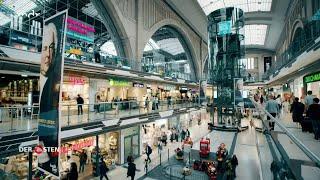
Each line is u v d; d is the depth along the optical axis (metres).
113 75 16.75
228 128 24.50
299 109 9.23
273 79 31.62
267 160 4.92
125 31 20.94
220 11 25.06
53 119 6.34
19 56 10.05
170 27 32.16
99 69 14.86
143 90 24.77
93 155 15.02
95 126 11.83
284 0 28.05
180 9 29.70
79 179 13.79
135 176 14.42
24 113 12.66
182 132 23.53
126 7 21.22
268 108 9.55
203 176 13.92
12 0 15.07
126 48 21.52
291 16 29.25
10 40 12.00
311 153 1.79
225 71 24.80
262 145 5.79
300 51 12.57
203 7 33.09
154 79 22.50
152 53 46.75
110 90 20.89
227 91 24.81
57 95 6.29
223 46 24.86
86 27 17.73
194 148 18.41
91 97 18.78
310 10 20.36
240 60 24.62
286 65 18.08
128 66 21.12
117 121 13.49
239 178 13.21
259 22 36.41
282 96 32.06
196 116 34.56
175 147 21.28
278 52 46.69
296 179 2.74
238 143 19.77
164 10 28.34
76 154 16.05
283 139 4.27
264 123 5.26
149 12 24.97
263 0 30.61
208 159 16.12
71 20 16.53
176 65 46.16
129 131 18.05
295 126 9.36
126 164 17.14
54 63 6.48
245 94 25.81
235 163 13.60
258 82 42.81
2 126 9.38
